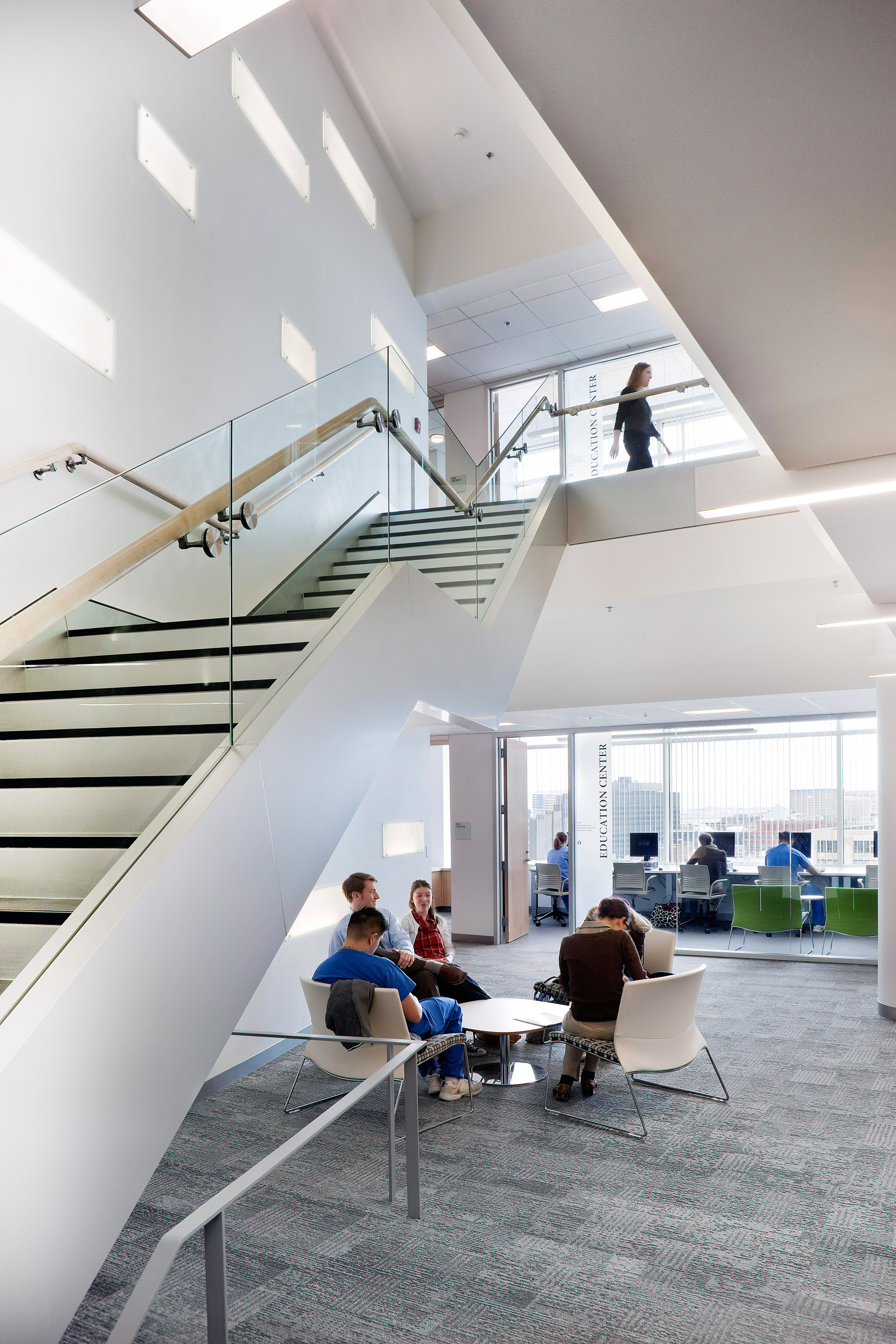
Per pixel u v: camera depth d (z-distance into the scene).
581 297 9.75
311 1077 5.73
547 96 1.58
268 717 3.37
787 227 1.91
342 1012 4.61
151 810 2.76
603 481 7.89
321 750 3.67
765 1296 3.09
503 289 9.57
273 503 3.62
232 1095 5.36
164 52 5.62
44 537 3.12
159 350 5.39
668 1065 4.86
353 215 8.34
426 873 8.69
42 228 4.50
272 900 3.21
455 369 11.51
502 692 6.24
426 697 4.88
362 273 8.43
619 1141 4.61
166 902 2.61
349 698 3.96
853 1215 3.75
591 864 12.43
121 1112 2.37
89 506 3.33
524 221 9.17
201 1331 2.87
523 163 9.04
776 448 3.21
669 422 8.09
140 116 5.32
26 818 2.82
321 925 6.81
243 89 6.59
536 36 1.45
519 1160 4.34
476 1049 6.32
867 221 1.88
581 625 10.09
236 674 3.25
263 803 3.19
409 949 6.25
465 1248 3.42
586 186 1.82
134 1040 2.43
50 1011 2.14
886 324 2.31
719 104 1.56
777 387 2.71
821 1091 5.50
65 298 4.63
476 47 1.54
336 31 7.94
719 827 11.59
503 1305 3.02
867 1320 2.95
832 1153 4.46
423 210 9.62
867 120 1.58
